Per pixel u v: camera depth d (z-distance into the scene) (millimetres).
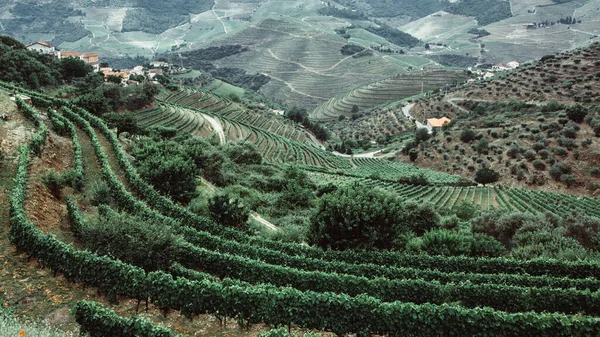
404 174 94688
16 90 57719
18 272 17906
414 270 24328
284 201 45688
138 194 32562
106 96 90250
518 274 25234
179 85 154875
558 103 118688
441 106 170125
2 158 27922
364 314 16531
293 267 24469
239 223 31016
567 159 83688
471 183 86438
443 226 40688
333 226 27797
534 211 64375
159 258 19750
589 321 16469
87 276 17438
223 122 109188
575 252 29844
